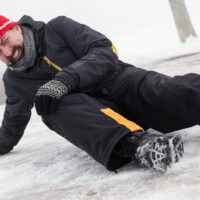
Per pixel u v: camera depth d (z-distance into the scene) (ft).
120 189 6.82
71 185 7.73
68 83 8.02
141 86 8.46
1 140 11.53
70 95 8.02
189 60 32.94
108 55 8.61
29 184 8.49
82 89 8.34
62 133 8.25
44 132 15.12
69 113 7.78
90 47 8.87
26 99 10.15
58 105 7.95
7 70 10.00
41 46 9.14
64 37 9.25
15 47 8.81
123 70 9.20
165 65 34.24
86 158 9.52
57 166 9.41
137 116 8.66
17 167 10.16
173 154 7.04
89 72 8.26
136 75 8.76
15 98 10.25
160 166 6.81
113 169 7.61
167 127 8.35
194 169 6.81
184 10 59.98
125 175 7.38
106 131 7.30
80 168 8.76
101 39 8.96
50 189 7.80
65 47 9.23
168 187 6.34
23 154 11.74
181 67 28.84
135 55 53.67
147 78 8.54
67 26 9.26
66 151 10.89
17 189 8.32
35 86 9.53
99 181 7.52
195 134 9.24
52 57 9.09
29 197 7.59
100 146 7.38
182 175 6.66
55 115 7.98
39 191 7.82
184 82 7.80
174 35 82.12
